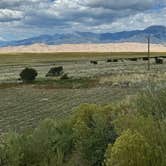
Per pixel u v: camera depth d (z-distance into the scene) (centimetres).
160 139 583
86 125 830
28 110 2847
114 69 8575
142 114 777
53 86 4888
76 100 3394
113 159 542
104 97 3522
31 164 802
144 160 525
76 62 14825
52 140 877
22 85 5225
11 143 845
